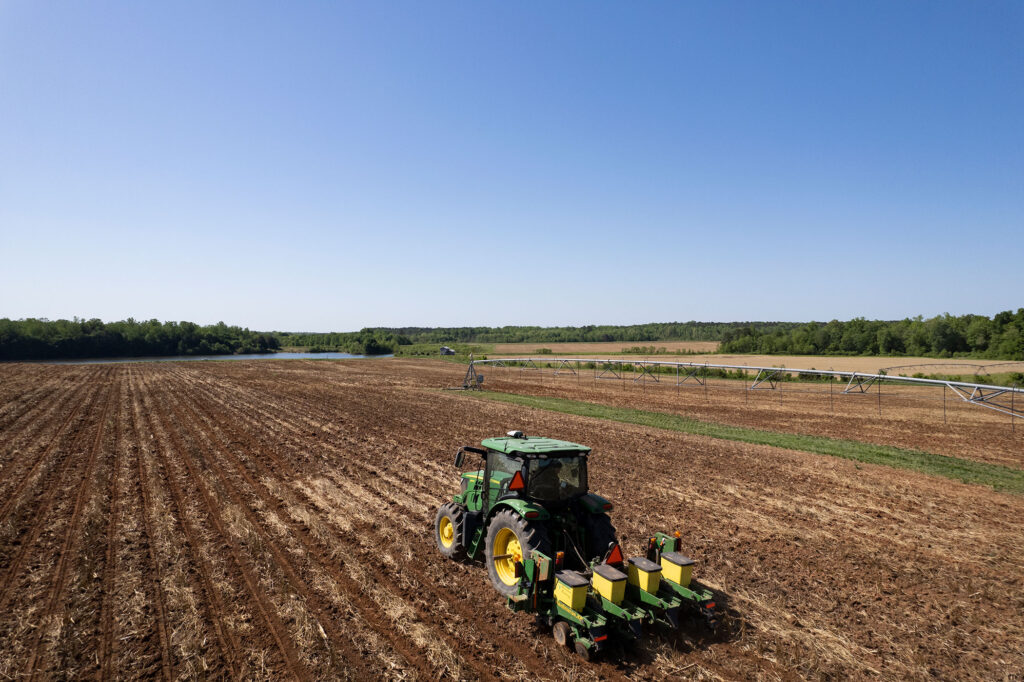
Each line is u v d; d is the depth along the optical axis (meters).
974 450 19.08
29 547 8.62
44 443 17.02
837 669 5.80
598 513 7.28
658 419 24.80
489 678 5.46
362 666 5.60
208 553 8.46
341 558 8.33
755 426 23.91
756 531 10.33
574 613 5.81
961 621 7.00
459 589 7.37
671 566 6.41
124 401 28.44
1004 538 10.17
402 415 24.92
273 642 6.02
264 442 17.72
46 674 5.41
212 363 68.25
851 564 8.83
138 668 5.54
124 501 11.09
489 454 8.15
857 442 19.98
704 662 5.87
